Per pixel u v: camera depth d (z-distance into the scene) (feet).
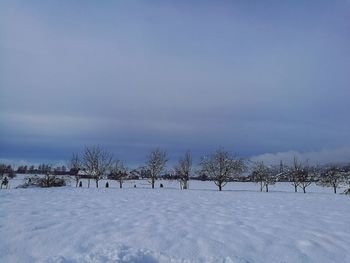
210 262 23.02
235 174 152.76
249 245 27.27
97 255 22.74
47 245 26.09
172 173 180.75
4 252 24.16
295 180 155.33
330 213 48.91
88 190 105.81
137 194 88.58
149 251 24.48
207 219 40.40
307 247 27.07
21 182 178.29
